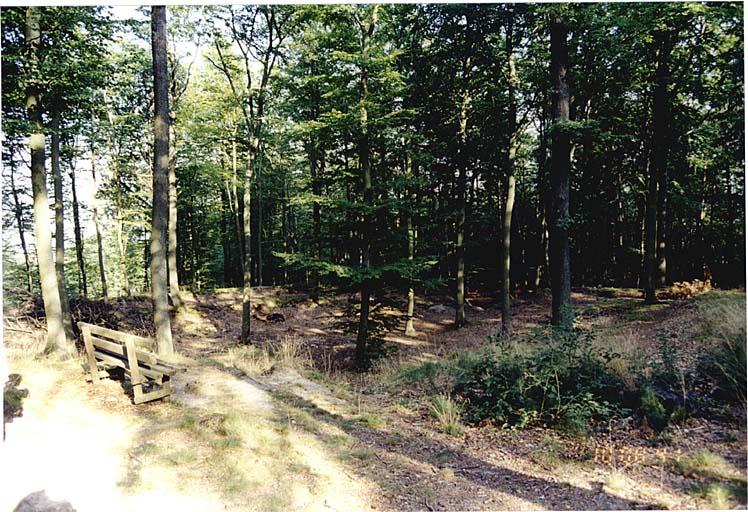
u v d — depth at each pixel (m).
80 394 5.95
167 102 8.88
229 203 22.58
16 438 4.63
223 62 12.41
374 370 9.66
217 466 4.24
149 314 13.99
